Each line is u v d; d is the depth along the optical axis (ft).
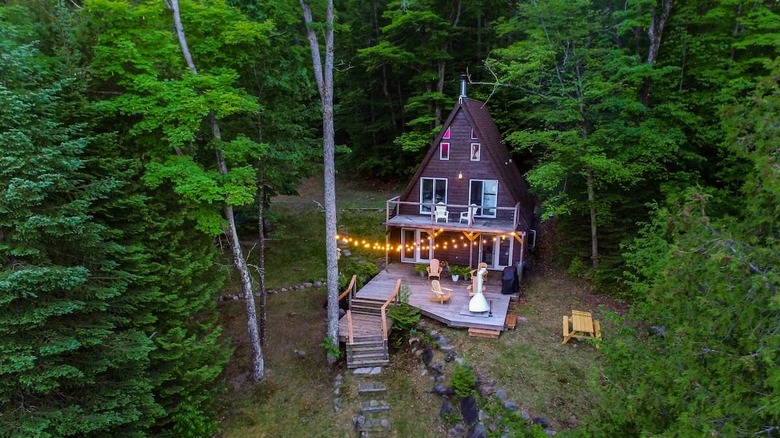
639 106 46.21
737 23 48.78
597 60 50.75
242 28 36.94
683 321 18.52
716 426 15.40
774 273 14.49
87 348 29.94
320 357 45.80
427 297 51.19
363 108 98.07
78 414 28.02
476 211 60.90
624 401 21.33
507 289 50.65
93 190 29.53
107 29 34.78
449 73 85.46
